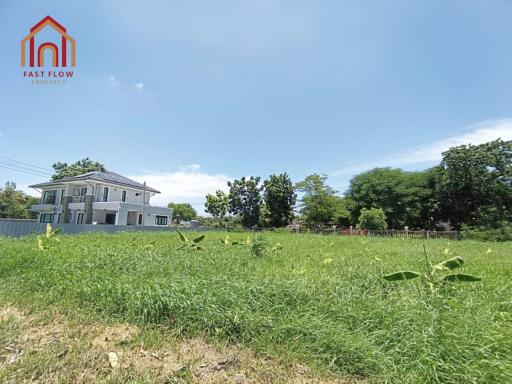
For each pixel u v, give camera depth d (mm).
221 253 6551
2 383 2064
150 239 11078
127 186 28938
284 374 2252
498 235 19438
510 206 25344
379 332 2564
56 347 2566
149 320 3107
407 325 2568
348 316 2918
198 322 2961
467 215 28000
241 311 2965
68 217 27438
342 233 25625
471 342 2234
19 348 2568
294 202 34219
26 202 40688
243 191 34469
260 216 33562
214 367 2350
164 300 3193
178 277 4035
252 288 3438
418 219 30672
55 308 3463
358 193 33031
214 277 3924
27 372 2182
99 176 27859
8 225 15406
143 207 27719
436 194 29578
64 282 4090
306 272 4613
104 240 10328
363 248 9070
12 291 4066
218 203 34938
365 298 3242
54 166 39844
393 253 7586
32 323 3088
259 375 2248
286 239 12836
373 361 2244
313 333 2627
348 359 2334
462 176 27297
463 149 27406
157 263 5152
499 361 2039
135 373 2203
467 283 3826
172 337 2812
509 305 3059
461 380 1983
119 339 2779
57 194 29312
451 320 2549
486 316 2684
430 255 7035
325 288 3551
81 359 2373
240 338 2766
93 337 2787
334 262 5703
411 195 29531
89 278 4129
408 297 3172
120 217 25344
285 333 2705
